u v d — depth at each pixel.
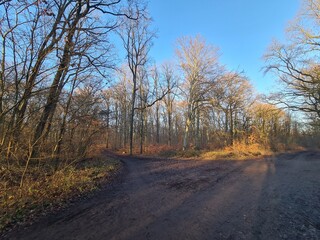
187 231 5.05
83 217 5.95
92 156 18.89
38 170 9.83
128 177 12.55
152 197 7.97
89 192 8.70
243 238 4.70
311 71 28.48
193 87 32.34
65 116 12.78
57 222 5.60
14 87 7.73
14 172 8.80
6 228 5.23
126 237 4.75
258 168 15.98
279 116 40.91
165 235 4.84
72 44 8.58
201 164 18.84
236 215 6.08
